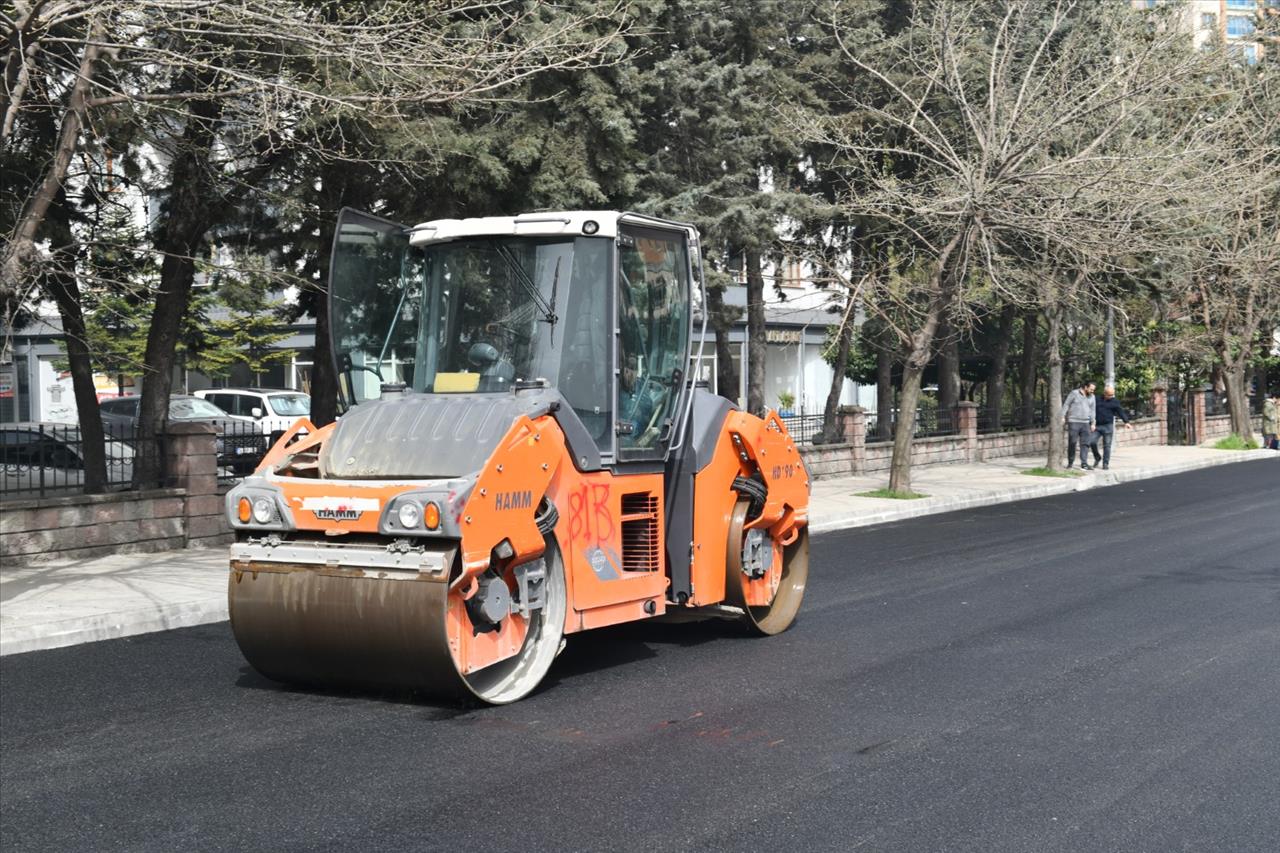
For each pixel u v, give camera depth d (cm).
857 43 2281
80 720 750
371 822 564
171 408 2825
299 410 3042
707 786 615
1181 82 2130
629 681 845
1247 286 3584
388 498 742
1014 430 3309
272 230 1711
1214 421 4234
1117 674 856
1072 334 3262
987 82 2277
